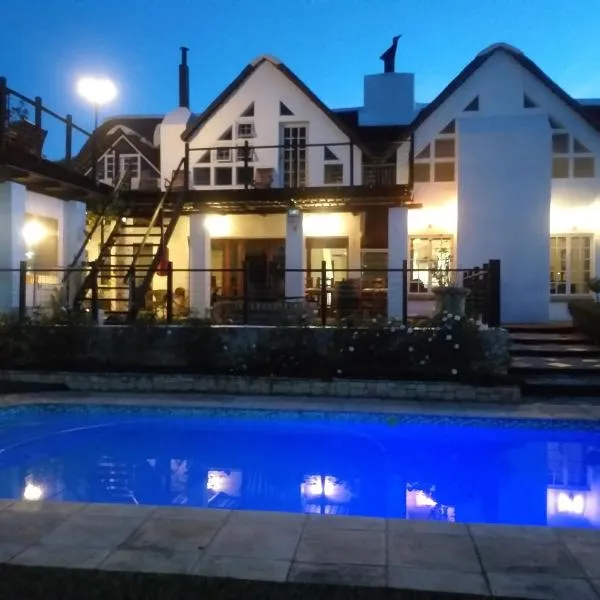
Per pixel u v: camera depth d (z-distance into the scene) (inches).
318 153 739.4
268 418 396.5
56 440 367.9
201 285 683.4
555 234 697.0
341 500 275.9
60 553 170.4
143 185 770.8
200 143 758.5
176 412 402.6
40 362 478.6
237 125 754.8
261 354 461.1
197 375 454.9
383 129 764.6
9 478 301.6
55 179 540.1
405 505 269.3
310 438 372.8
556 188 697.0
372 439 371.2
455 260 687.1
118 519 197.3
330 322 479.8
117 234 625.9
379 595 150.9
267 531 188.1
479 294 526.6
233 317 567.2
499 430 371.9
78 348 477.4
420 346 445.7
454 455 341.4
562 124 700.7
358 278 689.6
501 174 664.4
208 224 704.4
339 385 437.7
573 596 148.5
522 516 255.3
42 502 214.1
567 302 674.2
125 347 474.0
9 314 494.9
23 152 489.4
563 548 176.6
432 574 159.3
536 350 506.9
